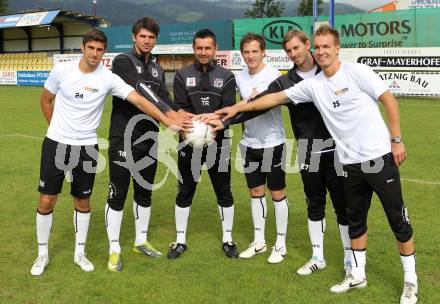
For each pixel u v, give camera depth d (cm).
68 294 382
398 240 372
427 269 425
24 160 889
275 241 509
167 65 2764
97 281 406
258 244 475
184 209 471
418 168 820
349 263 416
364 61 1952
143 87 423
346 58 1984
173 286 398
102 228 543
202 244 498
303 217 583
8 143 1065
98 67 413
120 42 2930
